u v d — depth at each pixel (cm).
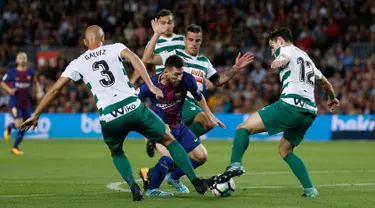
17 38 4862
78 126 4050
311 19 4994
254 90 4278
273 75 4406
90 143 3544
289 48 1502
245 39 4803
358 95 4234
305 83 1494
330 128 4094
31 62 4578
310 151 3166
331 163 2516
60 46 4728
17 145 2831
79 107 4216
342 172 2155
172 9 5144
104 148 3186
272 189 1653
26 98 2927
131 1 5197
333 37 4869
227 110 4231
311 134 4112
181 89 1520
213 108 4253
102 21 5016
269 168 2262
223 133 4056
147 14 5131
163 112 1535
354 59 4666
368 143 3812
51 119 4047
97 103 1388
